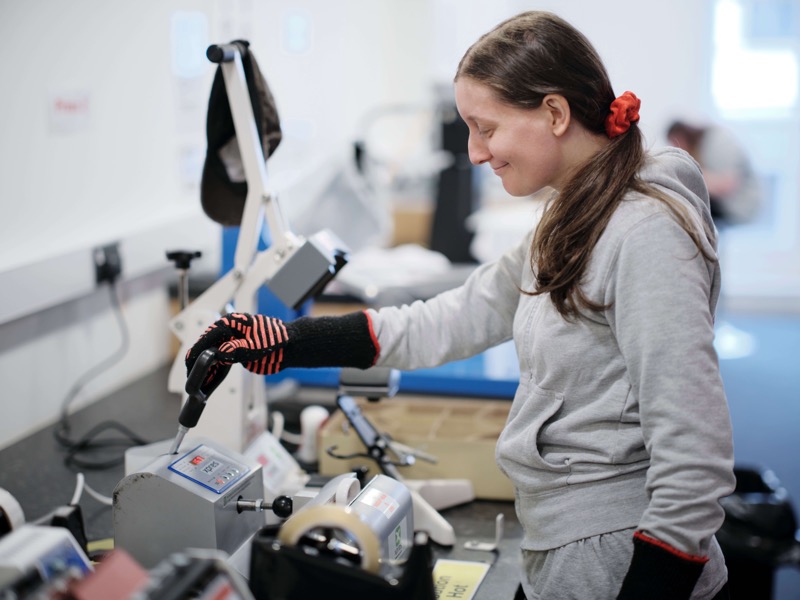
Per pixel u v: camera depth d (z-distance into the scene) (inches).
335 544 39.8
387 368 61.0
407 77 209.3
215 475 48.9
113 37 97.9
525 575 49.7
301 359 53.1
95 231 96.3
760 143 235.9
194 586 32.6
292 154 169.0
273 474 65.6
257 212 61.4
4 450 79.6
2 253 82.0
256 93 62.0
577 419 46.0
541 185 47.4
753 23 228.8
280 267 60.8
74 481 72.4
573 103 44.8
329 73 179.0
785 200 238.5
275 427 79.0
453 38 212.2
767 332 223.8
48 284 82.9
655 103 232.7
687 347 40.7
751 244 241.1
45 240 88.0
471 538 62.4
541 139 45.5
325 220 139.2
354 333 53.9
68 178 91.3
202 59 119.9
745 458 154.6
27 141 84.9
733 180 194.5
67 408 88.5
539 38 44.7
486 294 55.4
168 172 111.7
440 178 153.9
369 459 69.1
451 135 151.9
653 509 41.0
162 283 106.4
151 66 106.4
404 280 122.0
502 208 186.1
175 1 111.7
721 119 235.0
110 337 96.7
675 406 40.5
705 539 40.6
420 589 37.1
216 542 47.0
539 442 47.8
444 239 155.6
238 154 64.1
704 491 40.1
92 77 94.5
